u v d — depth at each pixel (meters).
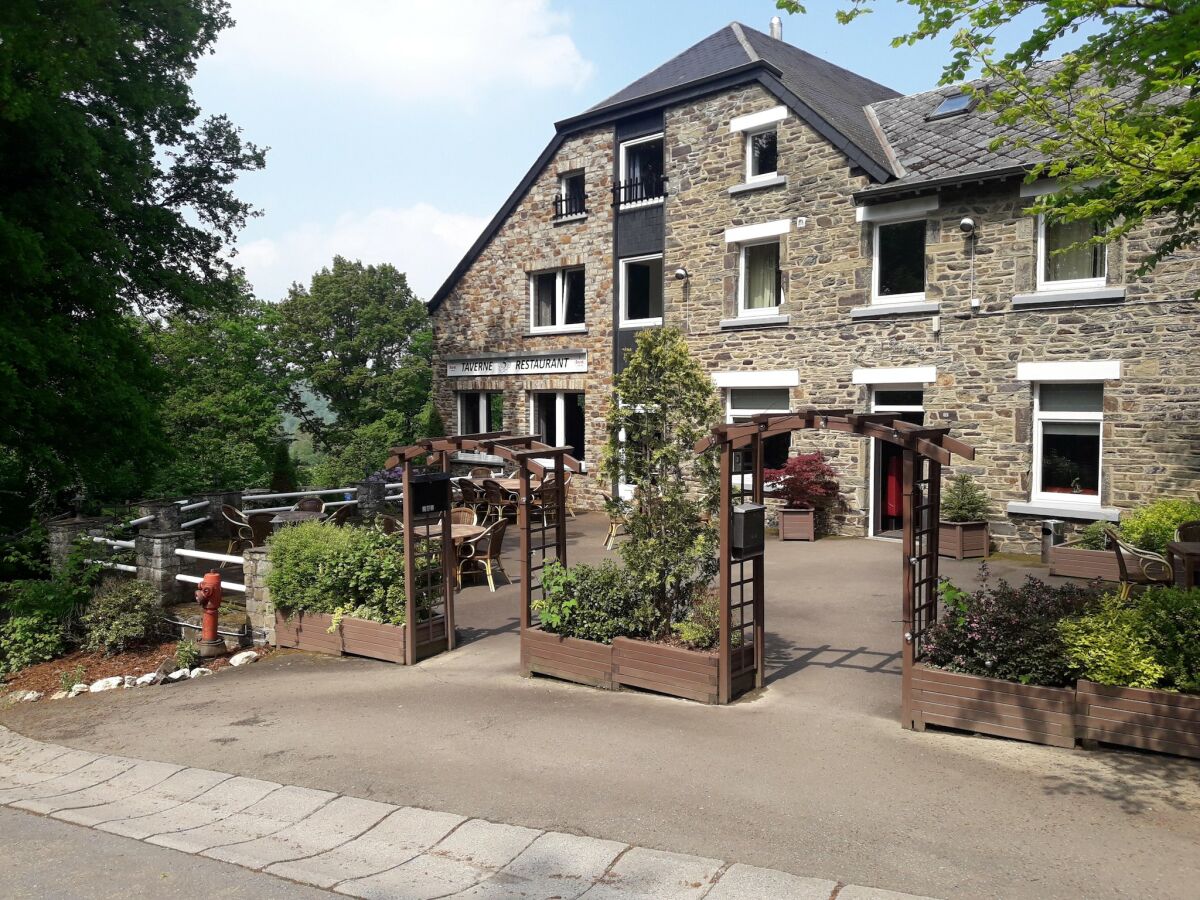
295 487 20.28
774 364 15.88
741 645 7.09
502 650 8.93
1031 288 12.84
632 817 4.90
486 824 4.92
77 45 10.37
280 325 33.09
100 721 7.61
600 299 18.78
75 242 11.43
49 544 11.33
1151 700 5.43
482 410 21.67
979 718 5.94
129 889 4.39
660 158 17.95
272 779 5.86
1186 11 5.67
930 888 4.00
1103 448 12.28
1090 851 4.32
